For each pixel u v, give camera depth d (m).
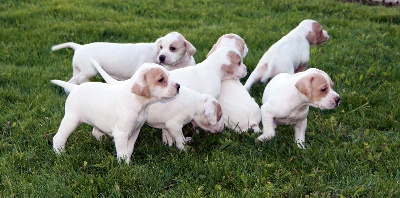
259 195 2.28
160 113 2.57
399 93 3.13
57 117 2.84
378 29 4.21
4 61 3.55
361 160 2.53
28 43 3.79
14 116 2.85
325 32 3.46
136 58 3.26
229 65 2.81
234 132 2.74
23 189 2.31
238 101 2.76
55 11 4.46
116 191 2.30
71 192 2.30
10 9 4.48
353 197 2.29
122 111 2.40
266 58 3.21
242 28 4.21
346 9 4.78
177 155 2.54
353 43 3.88
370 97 3.06
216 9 4.76
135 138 2.53
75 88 2.52
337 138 2.67
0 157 2.53
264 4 4.94
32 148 2.58
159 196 2.30
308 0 5.07
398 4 5.23
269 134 2.67
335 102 2.53
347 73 3.36
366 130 2.75
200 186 2.35
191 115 2.62
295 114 2.64
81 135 2.68
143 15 4.61
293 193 2.30
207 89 2.78
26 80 3.24
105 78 2.62
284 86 2.65
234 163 2.47
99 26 4.10
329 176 2.43
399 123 2.86
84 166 2.44
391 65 3.50
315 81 2.54
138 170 2.40
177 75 2.78
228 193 2.31
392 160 2.51
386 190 2.32
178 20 4.39
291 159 2.51
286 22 4.40
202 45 3.85
